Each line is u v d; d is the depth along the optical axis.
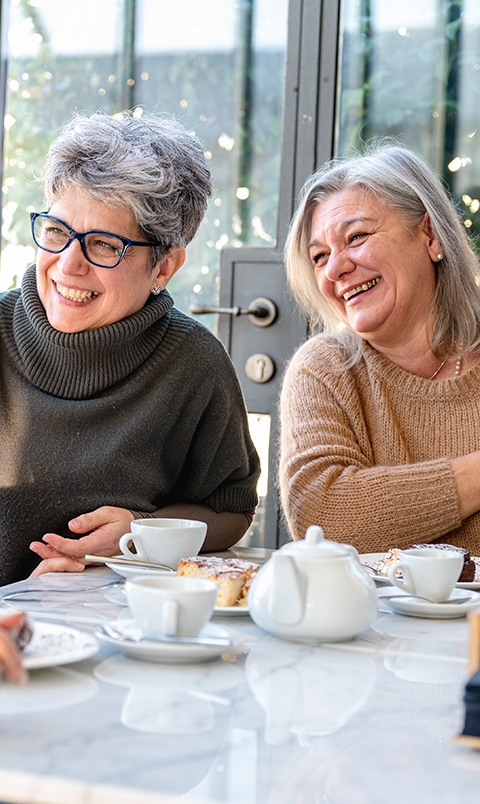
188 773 0.54
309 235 1.73
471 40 2.20
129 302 1.48
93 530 1.41
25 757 0.55
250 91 2.34
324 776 0.55
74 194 1.43
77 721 0.62
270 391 2.30
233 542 1.61
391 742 0.61
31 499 1.49
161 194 1.46
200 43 2.37
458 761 0.58
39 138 2.51
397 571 1.14
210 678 0.73
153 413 1.53
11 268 2.55
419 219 1.62
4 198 2.54
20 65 2.51
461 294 1.63
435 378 1.67
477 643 0.64
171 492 1.66
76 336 1.46
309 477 1.50
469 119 2.21
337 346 1.71
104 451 1.49
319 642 0.86
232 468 1.64
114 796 0.51
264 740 0.60
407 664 0.80
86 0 2.45
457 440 1.58
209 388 1.60
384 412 1.61
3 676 0.69
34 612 0.93
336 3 2.26
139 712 0.64
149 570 1.09
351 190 1.64
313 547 0.87
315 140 2.28
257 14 2.32
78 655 0.71
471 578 1.18
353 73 2.28
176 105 2.40
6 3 2.49
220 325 2.35
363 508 1.44
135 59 2.42
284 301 2.29
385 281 1.61
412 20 2.24
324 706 0.67
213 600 0.80
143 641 0.78
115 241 1.43
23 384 1.53
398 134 2.26
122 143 1.45
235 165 2.35
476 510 1.46
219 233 2.37
